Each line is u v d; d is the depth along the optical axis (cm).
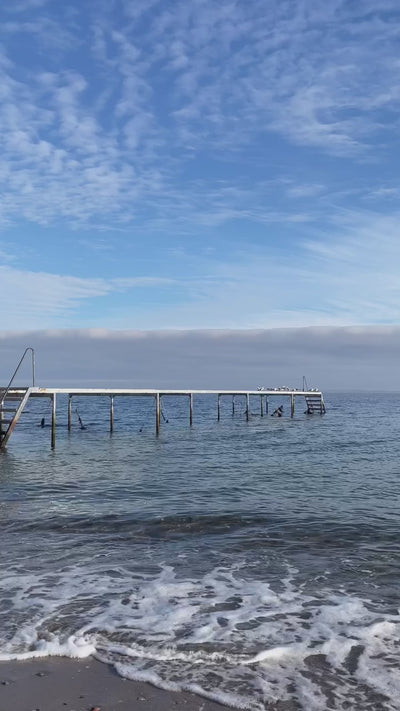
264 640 643
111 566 945
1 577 881
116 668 569
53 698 506
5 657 594
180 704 498
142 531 1209
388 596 799
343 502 1547
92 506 1491
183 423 5500
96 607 750
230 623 696
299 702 502
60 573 905
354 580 873
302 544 1102
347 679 548
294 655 603
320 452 2917
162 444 3369
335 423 5559
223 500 1576
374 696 514
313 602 773
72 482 1930
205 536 1168
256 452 2916
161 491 1733
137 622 698
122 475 2094
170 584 851
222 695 514
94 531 1206
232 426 5009
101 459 2628
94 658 595
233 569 932
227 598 789
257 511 1417
